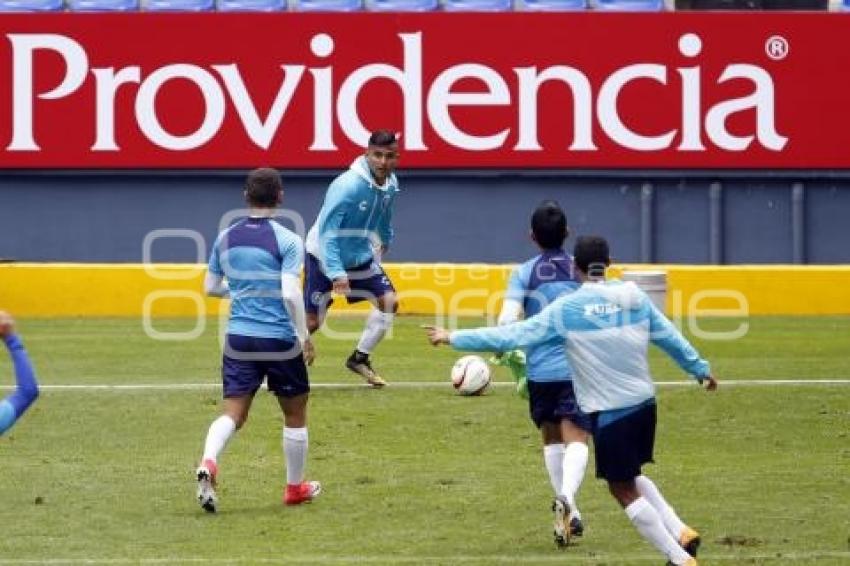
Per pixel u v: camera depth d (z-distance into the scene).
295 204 85.00
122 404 54.62
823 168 84.94
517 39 84.38
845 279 79.56
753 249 85.62
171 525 38.97
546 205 37.56
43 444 48.75
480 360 56.53
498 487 43.28
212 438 39.75
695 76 84.62
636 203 85.25
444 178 85.12
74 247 85.50
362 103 84.38
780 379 59.44
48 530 38.44
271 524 39.12
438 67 84.31
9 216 85.44
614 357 33.19
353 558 35.66
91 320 77.44
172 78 84.50
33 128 84.62
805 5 86.75
